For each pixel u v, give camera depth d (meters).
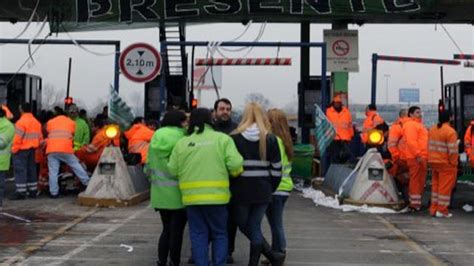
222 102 9.25
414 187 15.05
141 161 17.30
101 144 17.94
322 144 19.30
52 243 10.98
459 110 28.22
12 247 10.62
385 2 20.98
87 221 13.26
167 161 8.70
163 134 8.71
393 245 11.14
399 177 15.82
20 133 16.50
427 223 13.52
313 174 21.56
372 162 15.49
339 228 12.80
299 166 21.33
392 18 23.12
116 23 21.73
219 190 8.11
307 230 12.53
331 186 17.77
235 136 8.46
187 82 26.69
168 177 8.71
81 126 18.25
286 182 9.27
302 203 16.58
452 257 10.23
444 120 14.20
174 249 8.95
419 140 14.83
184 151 8.16
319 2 20.86
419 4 20.98
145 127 17.56
